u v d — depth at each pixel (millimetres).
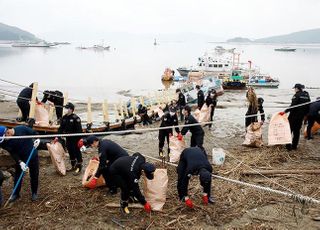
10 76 50594
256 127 10602
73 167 8555
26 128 6875
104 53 139625
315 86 44125
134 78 51188
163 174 6766
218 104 25266
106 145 6996
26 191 7395
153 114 18234
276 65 83500
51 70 62250
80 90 37812
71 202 6871
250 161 9117
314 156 9695
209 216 6398
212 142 11375
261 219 6359
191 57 111688
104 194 7270
